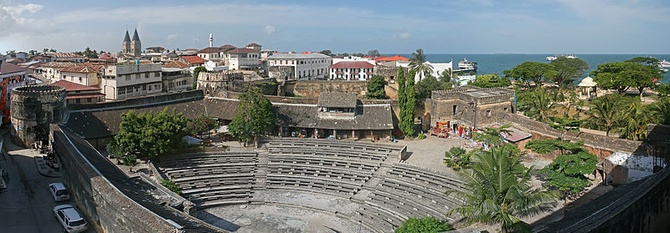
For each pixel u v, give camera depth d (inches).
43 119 2605.8
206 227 1425.9
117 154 2378.2
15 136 2655.0
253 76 5014.8
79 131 2662.4
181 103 3361.2
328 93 3373.5
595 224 1363.2
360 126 3238.2
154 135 2437.3
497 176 1429.6
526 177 1478.8
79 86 4163.4
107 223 1547.7
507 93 3538.4
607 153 2532.0
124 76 4281.5
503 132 2967.5
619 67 4968.0
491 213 1430.9
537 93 3769.7
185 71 5393.7
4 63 4328.3
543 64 5733.3
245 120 2935.5
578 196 2175.2
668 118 2657.5
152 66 4672.7
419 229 1598.2
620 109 2866.6
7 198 1893.5
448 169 2513.5
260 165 2667.3
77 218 1627.7
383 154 2731.3
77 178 1854.1
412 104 3371.1
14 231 1603.1
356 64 7549.2
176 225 1283.2
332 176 2556.6
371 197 2319.1
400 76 3410.4
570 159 2082.9
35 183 2090.3
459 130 3469.5
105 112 2896.2
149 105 3157.0
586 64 6909.5
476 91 3718.0
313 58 7765.8
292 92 5137.8
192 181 2416.3
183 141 2706.7
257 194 2410.2
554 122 3329.2
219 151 2768.2
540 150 2402.8
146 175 2298.2
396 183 2404.0
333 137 3225.9
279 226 2075.5
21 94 2576.3
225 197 2338.8
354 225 2105.1
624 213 1466.5
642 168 2321.6
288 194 2420.0
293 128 3307.1
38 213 1779.0
